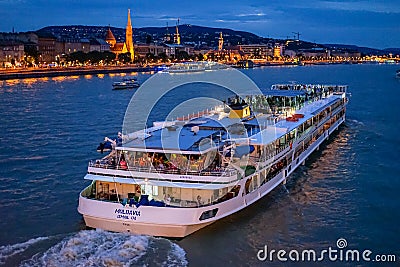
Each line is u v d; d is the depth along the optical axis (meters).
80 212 36.41
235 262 33.22
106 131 84.88
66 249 33.31
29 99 138.12
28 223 38.94
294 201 45.03
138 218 34.81
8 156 63.31
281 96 69.88
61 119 99.06
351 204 44.62
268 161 44.41
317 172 55.59
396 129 85.62
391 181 52.22
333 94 91.81
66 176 53.00
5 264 31.66
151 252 33.38
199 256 33.59
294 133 54.28
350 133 81.50
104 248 33.53
